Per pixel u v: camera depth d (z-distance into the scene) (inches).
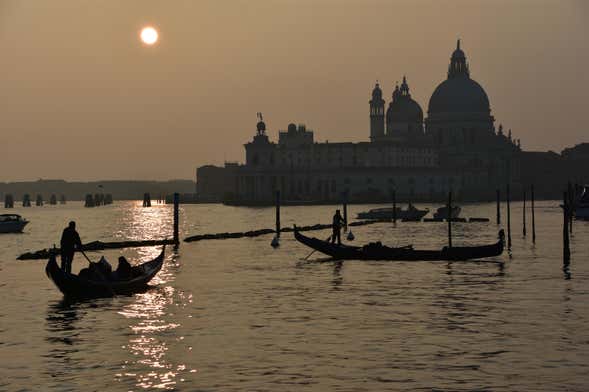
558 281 3550.7
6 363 2096.5
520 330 2444.6
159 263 3550.7
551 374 1971.0
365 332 2433.6
